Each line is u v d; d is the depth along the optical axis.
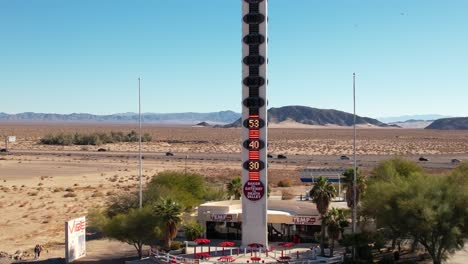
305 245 68.56
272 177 145.50
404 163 86.06
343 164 170.75
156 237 63.06
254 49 64.94
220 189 97.00
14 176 153.25
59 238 80.38
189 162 187.88
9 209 103.62
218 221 72.69
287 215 70.75
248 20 64.62
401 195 57.47
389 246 66.62
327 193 66.81
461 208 55.84
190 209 83.12
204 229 73.06
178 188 88.19
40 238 80.38
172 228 63.84
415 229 55.75
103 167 174.38
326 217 60.94
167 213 63.75
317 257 60.62
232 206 74.69
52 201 112.50
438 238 57.03
